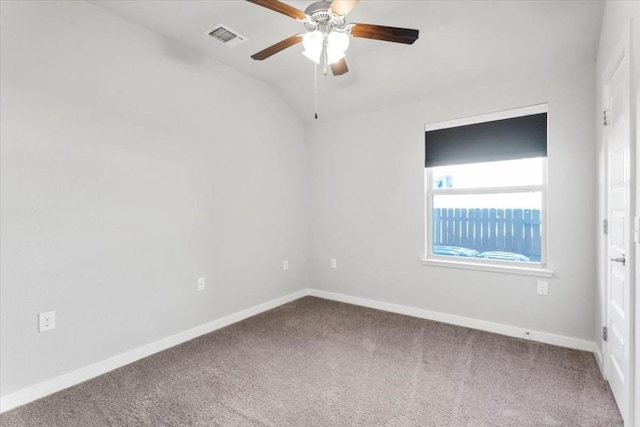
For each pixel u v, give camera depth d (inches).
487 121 118.6
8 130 76.2
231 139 130.2
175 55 110.4
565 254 104.4
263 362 97.4
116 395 80.9
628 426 63.0
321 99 149.2
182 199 112.9
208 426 69.2
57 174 83.8
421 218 133.9
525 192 115.1
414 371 91.0
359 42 111.8
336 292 160.7
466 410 73.5
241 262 134.4
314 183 166.6
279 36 107.5
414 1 89.7
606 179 84.5
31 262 79.5
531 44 100.3
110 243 94.2
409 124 135.8
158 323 106.0
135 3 90.4
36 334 80.3
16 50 77.2
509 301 114.5
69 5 85.9
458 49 108.4
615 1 73.4
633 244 61.3
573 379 85.5
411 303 137.5
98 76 91.4
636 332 59.7
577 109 101.8
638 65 57.9
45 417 72.7
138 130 100.7
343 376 88.9
